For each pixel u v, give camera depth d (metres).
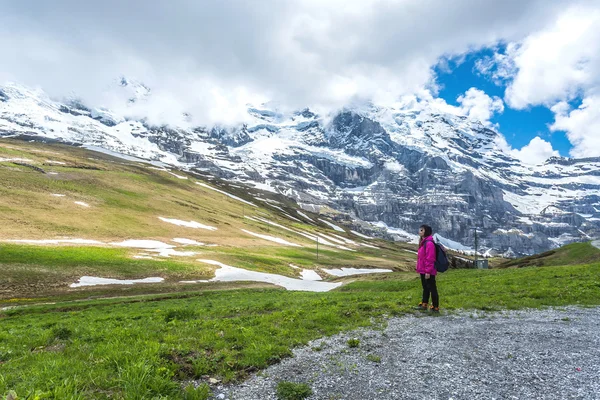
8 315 37.81
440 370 8.97
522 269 43.66
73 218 97.25
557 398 7.35
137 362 8.62
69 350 10.99
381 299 22.06
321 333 13.23
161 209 140.00
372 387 8.08
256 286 68.75
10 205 90.62
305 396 7.67
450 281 35.84
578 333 12.16
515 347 10.70
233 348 10.98
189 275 73.06
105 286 57.97
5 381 7.86
